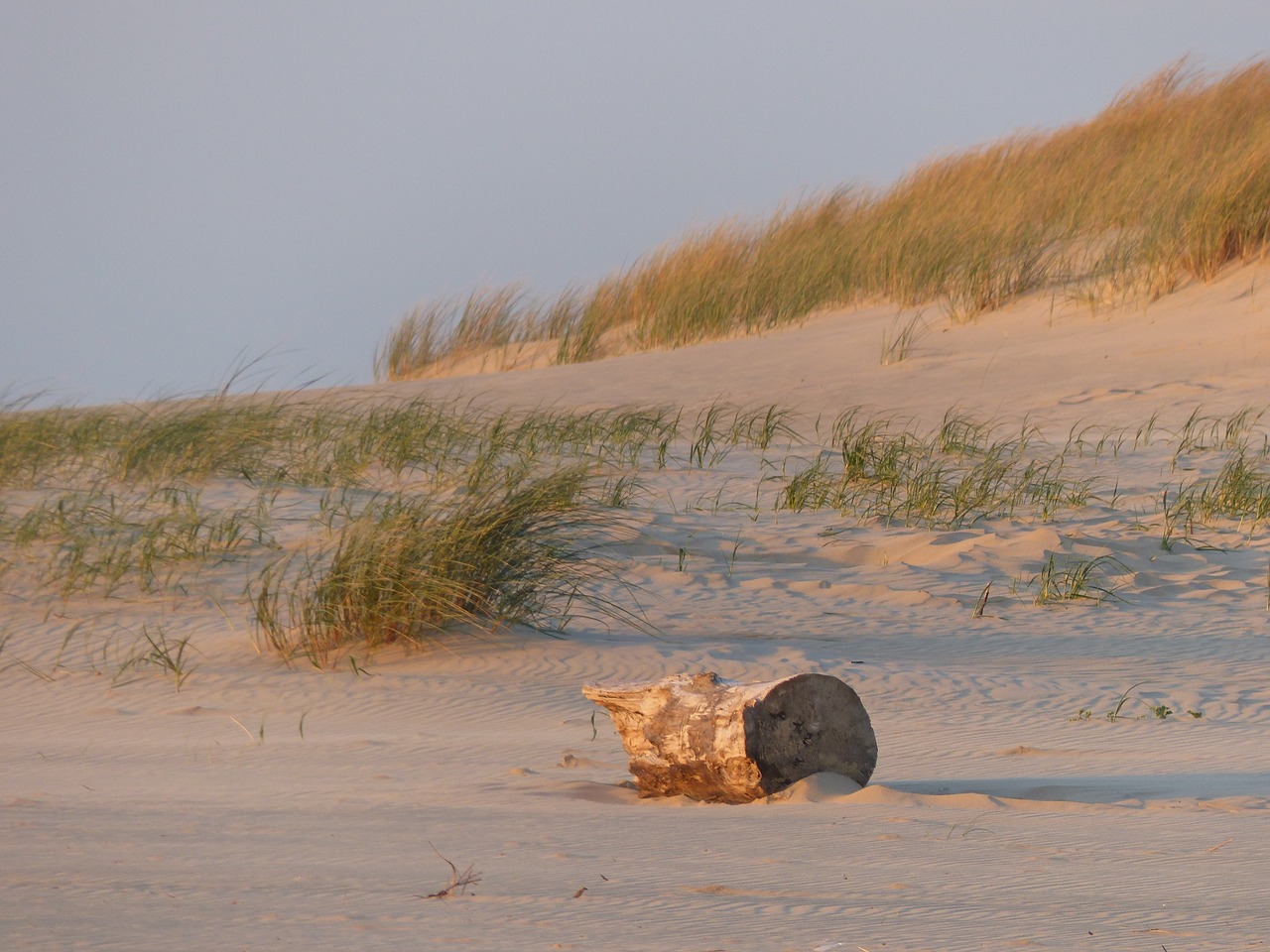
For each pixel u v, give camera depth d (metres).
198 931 10.41
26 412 59.62
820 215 90.19
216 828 15.33
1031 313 70.06
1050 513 42.91
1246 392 55.69
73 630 30.45
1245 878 12.74
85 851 13.82
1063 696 26.34
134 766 20.77
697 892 12.13
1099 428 53.44
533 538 33.00
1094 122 92.88
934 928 10.87
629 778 20.12
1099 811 16.64
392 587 29.86
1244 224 67.88
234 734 23.55
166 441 48.66
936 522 42.44
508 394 65.38
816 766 18.58
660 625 32.06
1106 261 72.62
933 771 20.58
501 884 12.41
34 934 10.23
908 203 88.12
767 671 28.23
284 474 46.44
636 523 41.19
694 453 51.81
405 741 22.84
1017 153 91.81
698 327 79.69
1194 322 64.19
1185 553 39.09
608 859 13.78
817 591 35.25
